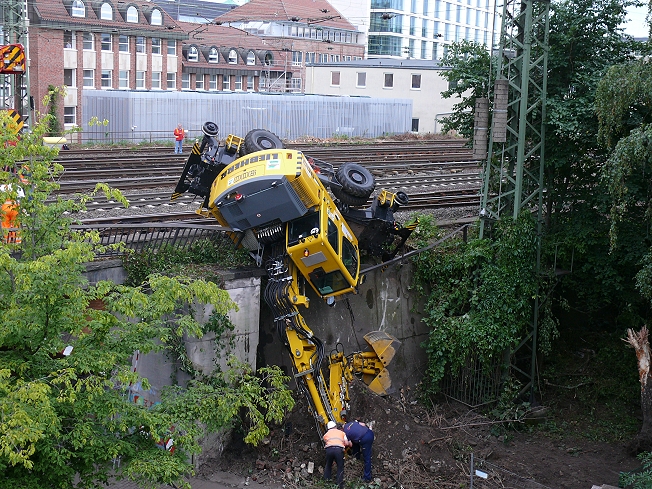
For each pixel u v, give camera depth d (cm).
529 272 1633
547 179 1753
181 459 1003
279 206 1332
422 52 7812
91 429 918
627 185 1531
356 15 7994
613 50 1716
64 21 5203
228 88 6881
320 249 1349
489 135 1684
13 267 863
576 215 1727
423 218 1806
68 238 1112
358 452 1395
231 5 9250
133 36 5759
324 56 7806
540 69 1658
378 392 1560
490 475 1378
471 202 2256
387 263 1614
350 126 5016
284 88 7000
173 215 1862
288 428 1490
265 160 1350
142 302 942
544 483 1375
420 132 5869
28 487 872
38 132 936
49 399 866
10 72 2541
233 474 1384
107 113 4319
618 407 1677
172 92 4338
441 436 1480
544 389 1731
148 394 1448
